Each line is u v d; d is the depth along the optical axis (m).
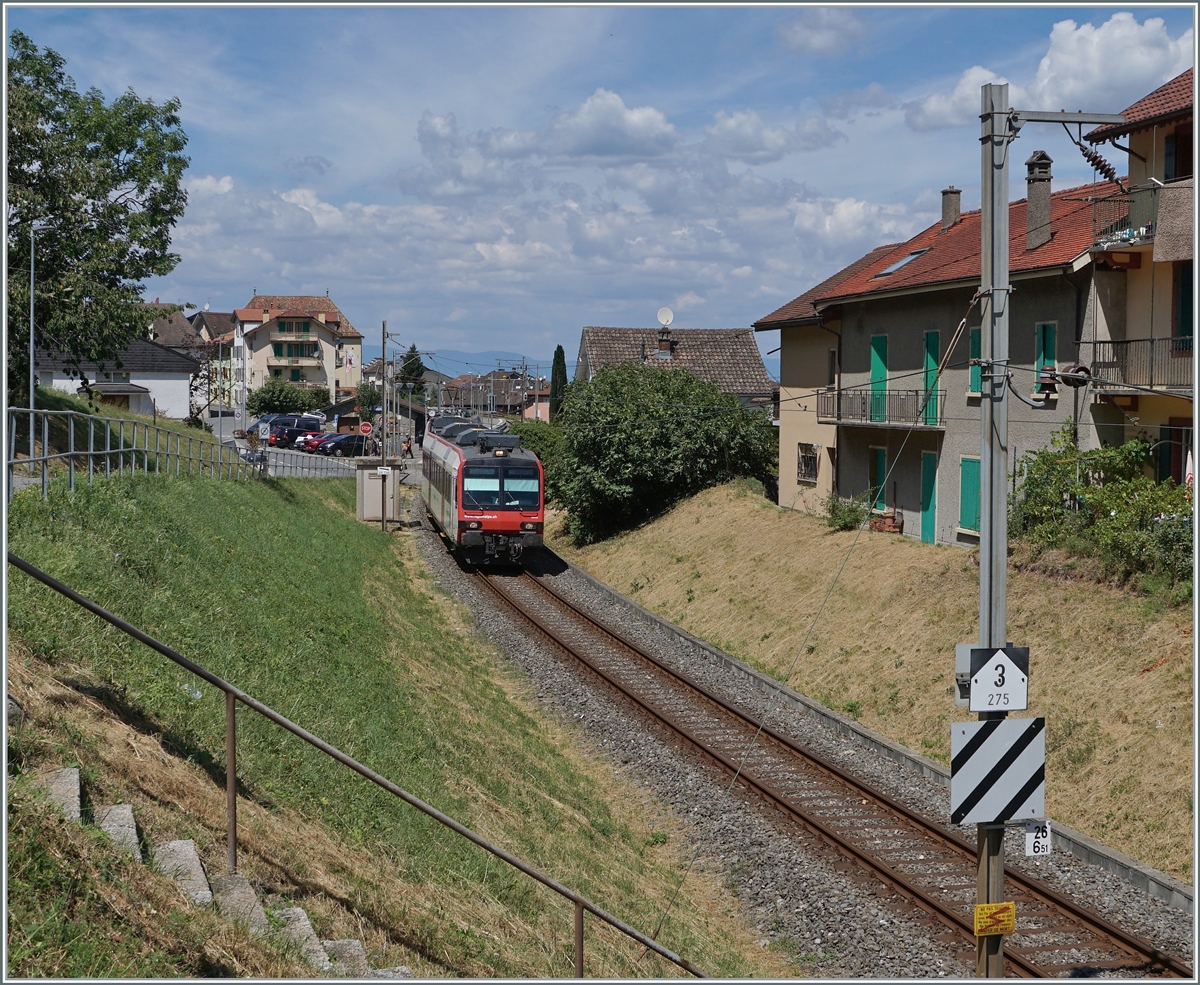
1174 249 19.02
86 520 14.11
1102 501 18.97
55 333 27.28
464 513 31.14
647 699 18.73
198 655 11.44
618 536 36.41
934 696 17.48
